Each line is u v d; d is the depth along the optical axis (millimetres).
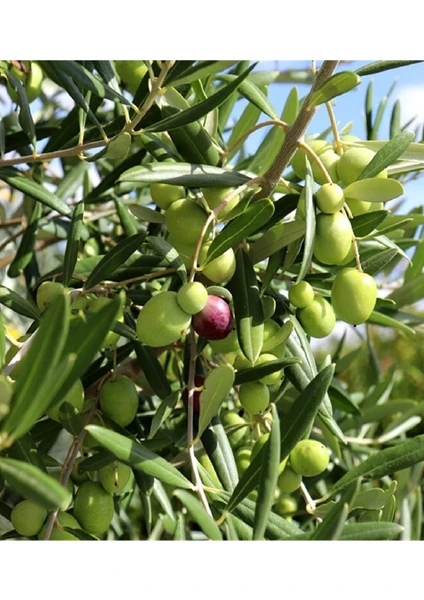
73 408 315
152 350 396
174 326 297
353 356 558
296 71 557
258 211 301
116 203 467
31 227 490
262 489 265
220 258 317
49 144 428
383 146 325
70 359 208
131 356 484
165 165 329
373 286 316
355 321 318
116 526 454
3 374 267
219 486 345
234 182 334
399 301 522
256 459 295
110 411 344
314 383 308
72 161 585
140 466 276
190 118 316
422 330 518
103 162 573
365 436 580
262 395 352
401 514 448
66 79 344
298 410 307
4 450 298
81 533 296
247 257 343
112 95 326
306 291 345
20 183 388
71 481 340
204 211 335
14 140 439
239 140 352
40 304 358
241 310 332
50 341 208
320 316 351
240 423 398
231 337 347
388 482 552
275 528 319
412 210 573
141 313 301
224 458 344
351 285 314
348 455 533
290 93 428
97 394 348
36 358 211
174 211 333
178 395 335
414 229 557
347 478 333
